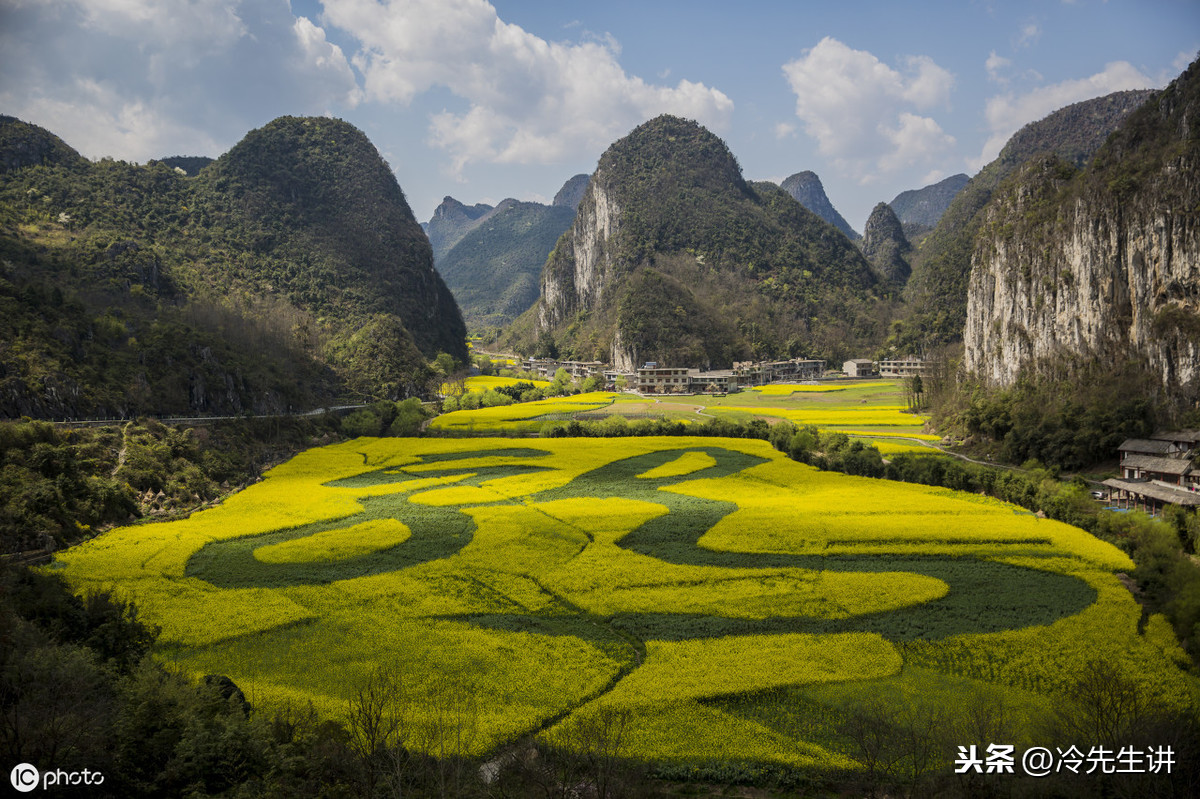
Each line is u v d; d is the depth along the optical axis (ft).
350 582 203.92
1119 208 364.17
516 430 492.54
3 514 225.97
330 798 107.14
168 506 287.28
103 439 308.81
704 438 451.53
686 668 150.82
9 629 131.13
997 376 450.71
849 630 171.22
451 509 284.61
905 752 119.96
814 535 238.68
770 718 134.72
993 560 217.56
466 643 164.45
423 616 181.37
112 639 150.82
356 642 165.58
